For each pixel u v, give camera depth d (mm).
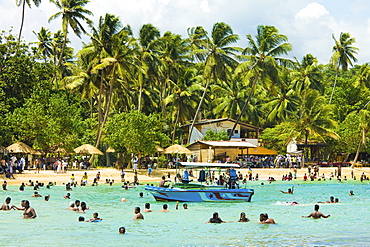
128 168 60781
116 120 57031
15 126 50625
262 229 22641
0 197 34000
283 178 57688
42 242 18984
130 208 30016
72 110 54219
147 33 70812
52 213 26828
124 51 62688
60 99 53469
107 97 73688
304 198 38125
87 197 35906
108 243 19047
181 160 66125
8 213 26203
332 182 55750
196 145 64438
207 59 67625
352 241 19812
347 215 27734
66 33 68125
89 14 68125
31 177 47469
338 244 19250
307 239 20188
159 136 61000
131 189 42250
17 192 37281
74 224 23344
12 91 56500
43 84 57562
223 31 66938
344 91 87562
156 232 21609
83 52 64312
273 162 71688
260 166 67625
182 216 26641
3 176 45875
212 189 33500
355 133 69500
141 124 55438
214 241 19656
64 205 30281
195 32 84375
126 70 63812
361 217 26891
